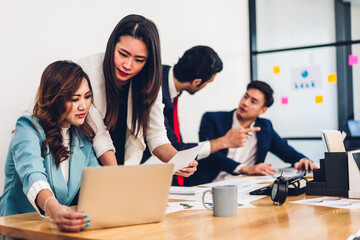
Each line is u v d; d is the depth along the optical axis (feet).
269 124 10.25
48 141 4.97
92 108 6.05
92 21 9.30
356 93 14.55
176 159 4.96
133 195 3.84
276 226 3.77
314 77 15.02
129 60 6.08
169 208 4.72
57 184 5.00
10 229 3.89
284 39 15.47
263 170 8.30
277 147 10.21
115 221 3.80
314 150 15.06
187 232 3.59
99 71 6.45
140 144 6.85
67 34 8.77
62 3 8.64
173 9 11.69
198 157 8.03
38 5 8.20
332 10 14.78
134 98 6.49
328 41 14.84
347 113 14.65
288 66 15.43
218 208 4.23
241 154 10.05
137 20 6.11
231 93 14.46
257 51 15.74
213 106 13.48
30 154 4.58
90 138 5.61
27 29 8.02
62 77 5.01
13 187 5.05
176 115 8.62
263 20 15.67
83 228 3.70
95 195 3.69
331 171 5.52
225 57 14.11
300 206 4.76
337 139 6.06
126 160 6.88
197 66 8.07
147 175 3.87
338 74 14.74
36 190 4.15
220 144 8.11
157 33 6.29
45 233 3.66
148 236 3.48
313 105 15.14
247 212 4.44
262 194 5.62
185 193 5.79
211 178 9.50
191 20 12.43
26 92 8.02
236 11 14.82
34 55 8.14
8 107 7.73
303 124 15.31
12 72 7.79
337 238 3.32
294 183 6.06
